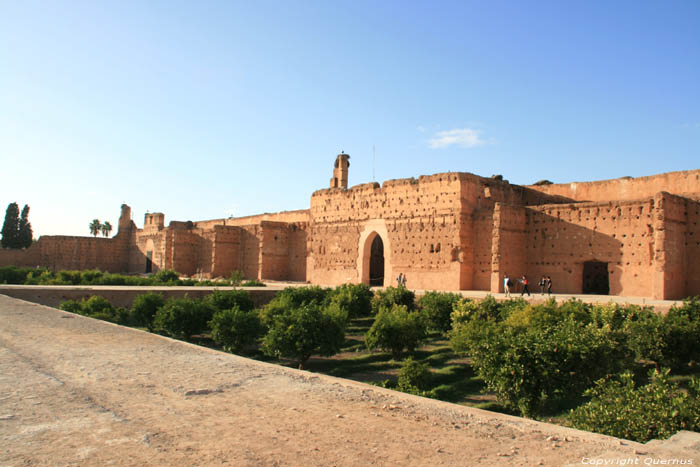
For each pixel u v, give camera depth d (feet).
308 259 178.40
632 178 121.60
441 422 23.09
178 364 33.58
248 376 30.78
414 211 140.77
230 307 96.27
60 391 26.30
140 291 107.24
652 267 99.04
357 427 21.97
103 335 45.06
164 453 18.37
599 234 108.06
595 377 48.01
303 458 18.30
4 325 49.75
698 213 97.86
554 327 56.54
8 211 278.67
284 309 88.99
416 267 138.51
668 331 60.90
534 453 19.30
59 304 97.60
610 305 72.84
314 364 75.00
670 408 32.78
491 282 114.93
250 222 229.86
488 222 127.24
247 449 19.01
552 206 116.67
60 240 262.06
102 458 17.72
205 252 218.59
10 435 19.67
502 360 49.24
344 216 164.86
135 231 277.23
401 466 17.85
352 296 107.34
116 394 26.02
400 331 75.82
